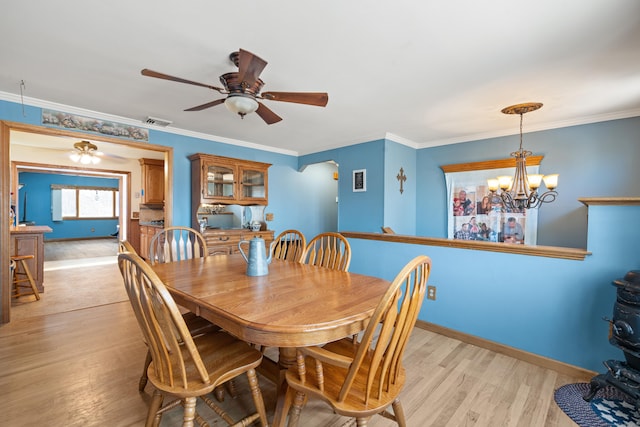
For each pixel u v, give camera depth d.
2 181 2.81
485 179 4.09
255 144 4.85
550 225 3.62
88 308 3.33
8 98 2.80
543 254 2.11
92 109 3.20
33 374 2.01
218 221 5.06
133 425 1.55
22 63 2.18
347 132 4.11
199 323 1.90
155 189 6.05
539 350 2.15
